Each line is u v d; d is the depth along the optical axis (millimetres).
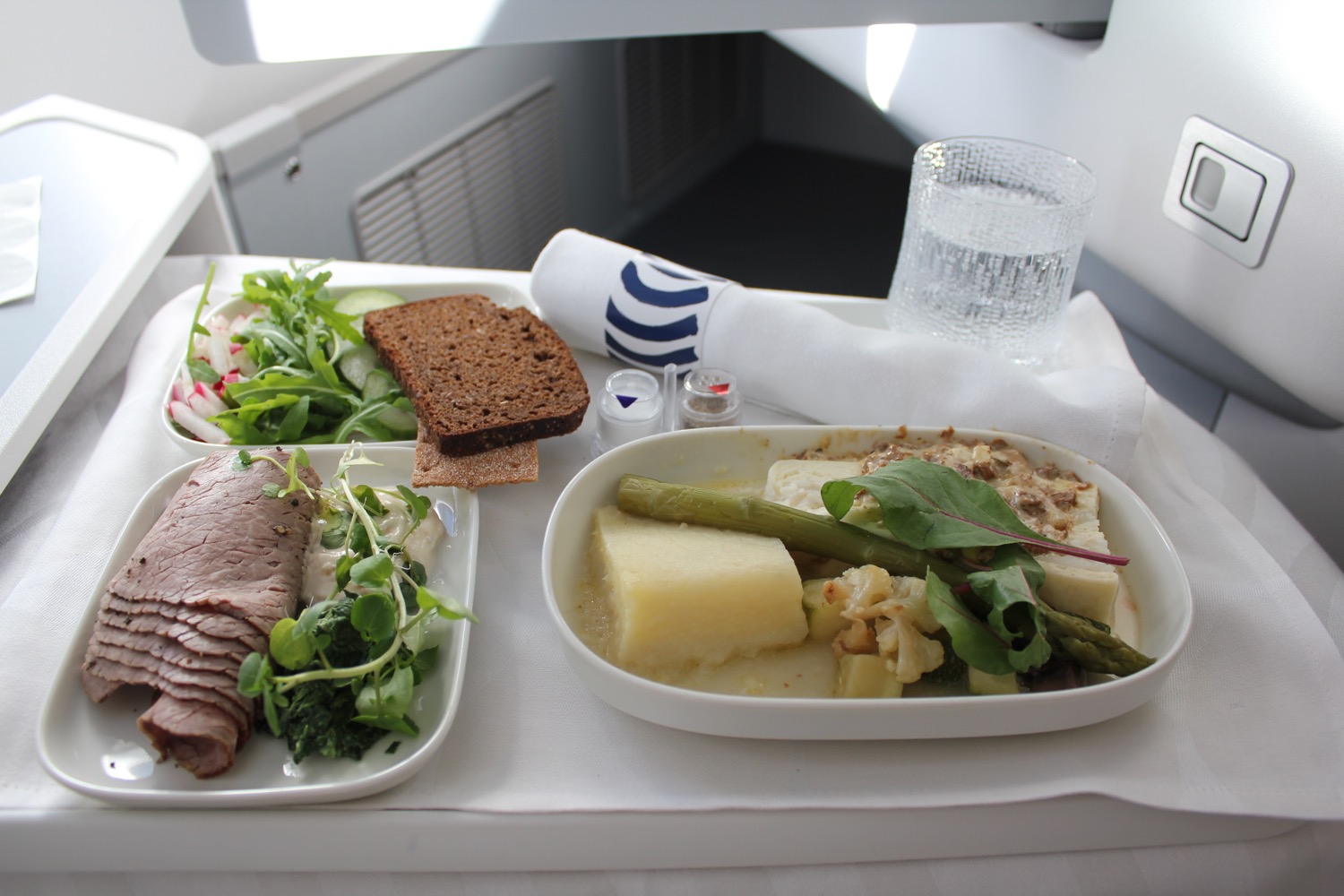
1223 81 1039
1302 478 1225
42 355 1007
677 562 791
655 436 937
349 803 697
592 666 715
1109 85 1200
